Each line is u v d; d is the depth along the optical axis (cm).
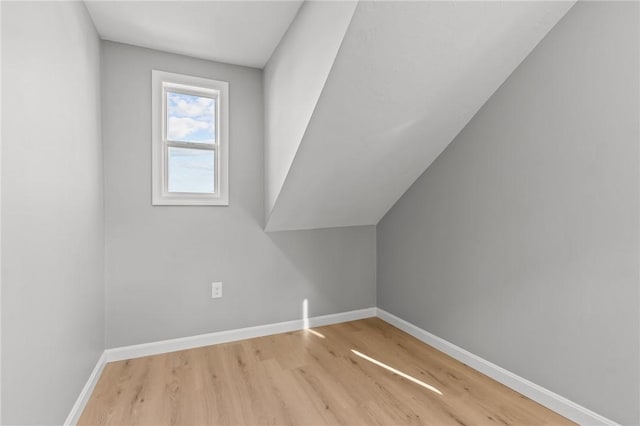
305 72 201
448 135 237
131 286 243
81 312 178
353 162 238
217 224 270
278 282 294
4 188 103
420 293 277
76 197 170
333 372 221
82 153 181
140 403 186
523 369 193
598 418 157
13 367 108
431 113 213
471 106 215
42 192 130
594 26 156
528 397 189
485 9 158
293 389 200
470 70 190
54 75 143
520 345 195
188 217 260
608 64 151
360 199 284
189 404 185
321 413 177
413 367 228
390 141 228
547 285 180
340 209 290
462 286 235
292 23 220
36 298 124
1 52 102
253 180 281
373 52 167
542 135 180
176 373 220
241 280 279
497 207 208
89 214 195
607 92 152
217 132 271
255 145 281
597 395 158
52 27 141
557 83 173
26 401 116
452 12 157
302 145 212
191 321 262
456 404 184
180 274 258
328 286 316
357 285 330
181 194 263
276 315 294
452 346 244
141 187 245
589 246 160
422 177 272
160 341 252
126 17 208
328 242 315
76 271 169
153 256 249
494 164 209
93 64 209
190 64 259
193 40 237
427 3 151
